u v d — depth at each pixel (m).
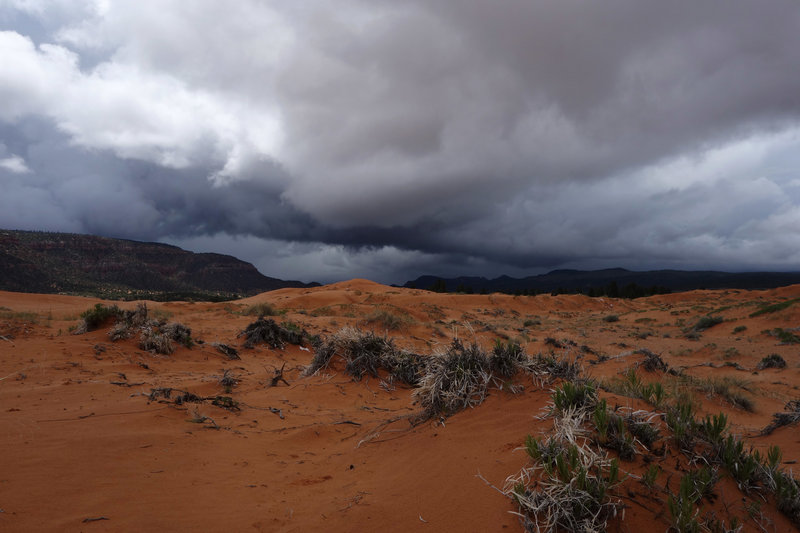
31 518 3.08
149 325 11.78
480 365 5.64
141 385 7.40
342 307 31.20
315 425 6.02
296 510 3.57
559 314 52.72
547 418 4.34
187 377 8.69
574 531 2.77
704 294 73.19
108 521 3.18
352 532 3.15
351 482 4.13
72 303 36.59
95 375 8.02
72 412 5.57
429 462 4.16
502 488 3.33
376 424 5.79
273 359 12.57
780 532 3.07
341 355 9.78
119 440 4.71
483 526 2.99
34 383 7.16
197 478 4.14
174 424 5.54
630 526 2.82
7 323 11.76
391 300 49.41
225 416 6.24
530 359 5.76
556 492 2.97
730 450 3.60
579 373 5.76
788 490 3.40
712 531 2.90
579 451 3.23
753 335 24.78
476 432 4.53
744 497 3.34
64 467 3.95
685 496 2.96
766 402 9.77
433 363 6.20
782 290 64.25
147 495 3.67
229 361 11.49
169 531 3.15
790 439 6.20
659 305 66.25
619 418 3.72
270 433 5.73
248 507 3.62
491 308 52.38
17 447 4.28
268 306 26.02
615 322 40.28
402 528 3.14
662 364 11.02
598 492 2.90
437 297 55.34
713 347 19.73
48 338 10.49
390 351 9.77
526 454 3.71
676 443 3.76
